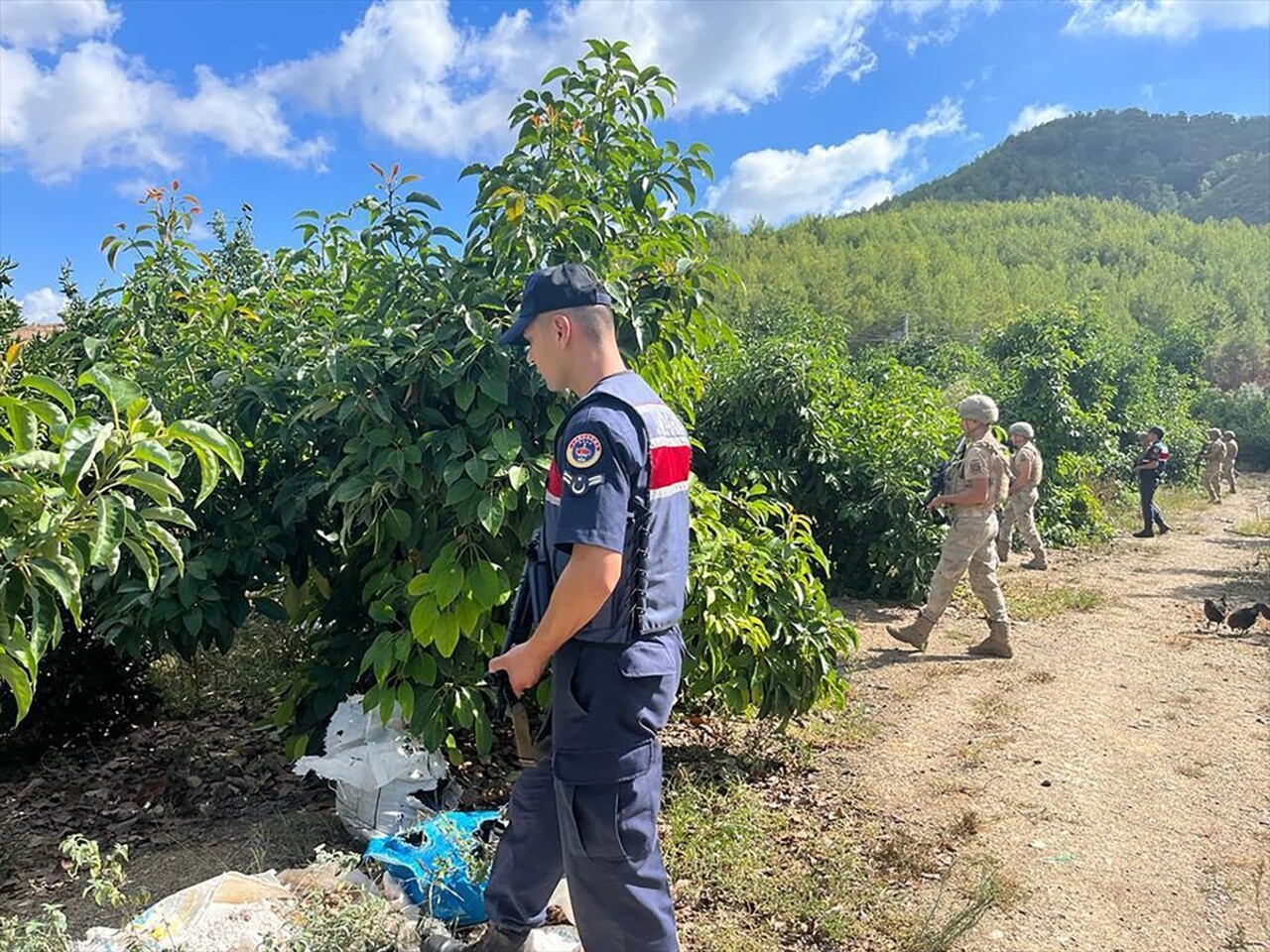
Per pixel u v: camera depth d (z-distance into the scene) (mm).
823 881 3137
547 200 3240
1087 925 2961
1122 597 8188
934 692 5422
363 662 3166
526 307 2256
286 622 4652
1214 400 29625
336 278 4426
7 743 4340
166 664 5129
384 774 3033
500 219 3506
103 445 1997
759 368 8180
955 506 6180
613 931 2139
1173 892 3168
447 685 3217
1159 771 4207
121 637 3477
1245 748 4469
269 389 3586
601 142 3795
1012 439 9758
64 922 2199
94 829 3611
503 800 3654
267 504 3660
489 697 3367
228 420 3596
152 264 4379
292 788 3902
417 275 3562
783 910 2965
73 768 4301
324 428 3549
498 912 2355
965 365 16672
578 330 2225
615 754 2088
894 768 4262
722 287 4039
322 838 3350
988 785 4047
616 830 2076
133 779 4109
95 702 4559
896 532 7809
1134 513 14938
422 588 3018
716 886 3105
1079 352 13953
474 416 3123
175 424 2107
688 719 4695
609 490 2000
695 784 3914
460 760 3391
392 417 3184
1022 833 3588
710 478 8359
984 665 6000
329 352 3227
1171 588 8617
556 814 2297
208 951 2250
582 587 1971
